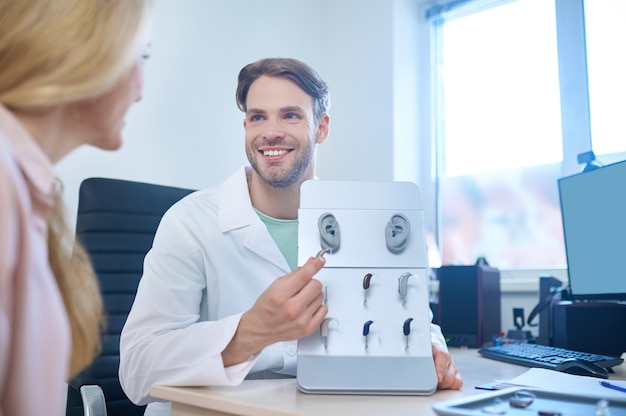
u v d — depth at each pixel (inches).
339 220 35.6
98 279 57.6
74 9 22.3
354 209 36.0
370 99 101.3
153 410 44.4
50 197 22.0
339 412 26.5
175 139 84.3
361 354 32.6
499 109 95.7
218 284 47.6
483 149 96.9
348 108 104.2
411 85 101.9
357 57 103.8
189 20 87.7
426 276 35.0
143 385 35.9
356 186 36.6
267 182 48.9
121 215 60.2
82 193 59.9
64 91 21.9
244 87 50.9
